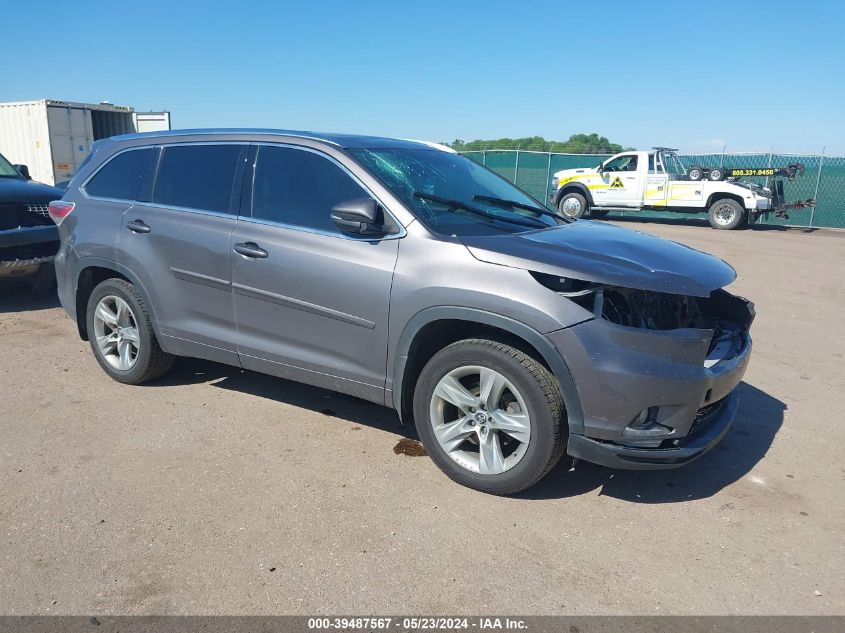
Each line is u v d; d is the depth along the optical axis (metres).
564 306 3.27
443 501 3.57
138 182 4.89
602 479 3.87
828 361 6.30
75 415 4.56
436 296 3.53
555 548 3.18
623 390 3.21
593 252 3.54
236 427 4.43
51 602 2.75
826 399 5.28
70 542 3.15
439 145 5.10
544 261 3.35
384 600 2.80
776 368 6.06
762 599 2.86
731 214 19.02
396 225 3.75
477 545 3.19
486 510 3.49
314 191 4.09
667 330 3.31
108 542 3.15
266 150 4.35
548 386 3.35
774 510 3.58
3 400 4.80
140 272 4.72
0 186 7.16
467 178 4.60
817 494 3.77
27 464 3.88
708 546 3.24
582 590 2.89
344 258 3.84
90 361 5.68
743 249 14.22
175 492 3.60
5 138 18.61
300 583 2.89
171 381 5.23
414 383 3.88
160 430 4.35
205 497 3.56
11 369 5.45
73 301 5.24
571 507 3.55
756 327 7.54
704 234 17.53
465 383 3.72
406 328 3.66
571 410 3.32
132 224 4.77
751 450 4.31
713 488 3.80
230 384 5.20
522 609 2.76
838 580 3.00
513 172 24.61
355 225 3.68
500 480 3.54
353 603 2.78
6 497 3.52
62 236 5.23
